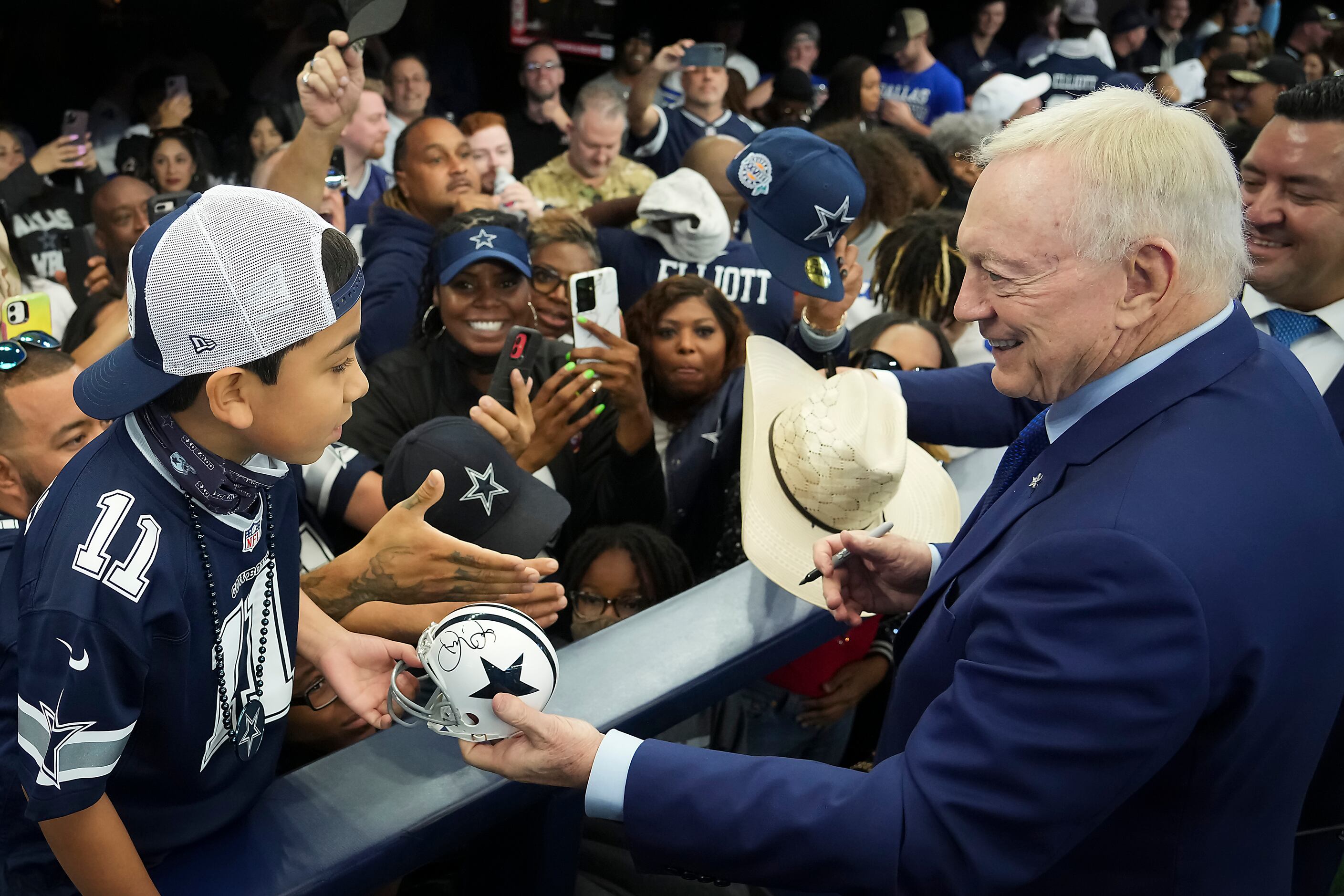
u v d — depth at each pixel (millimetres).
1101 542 866
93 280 2646
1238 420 943
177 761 892
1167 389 960
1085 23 6605
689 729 1689
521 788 1033
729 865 944
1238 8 8211
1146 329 963
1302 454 958
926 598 1092
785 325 3010
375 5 2020
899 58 6227
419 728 1107
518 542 1579
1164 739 850
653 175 4637
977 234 948
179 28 4684
